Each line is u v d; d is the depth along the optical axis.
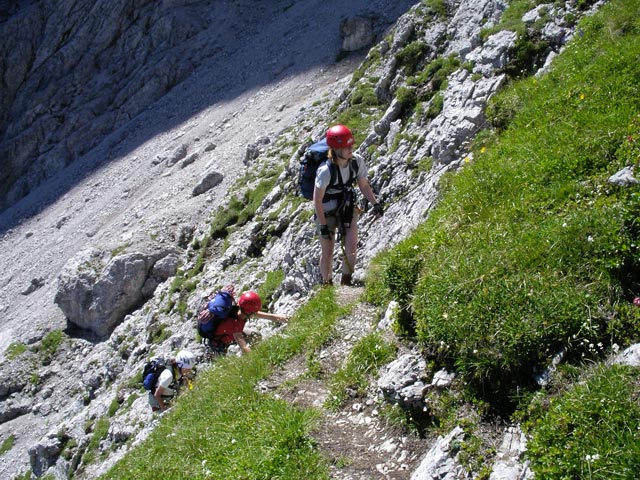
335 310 8.62
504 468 4.85
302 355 8.09
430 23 18.42
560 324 5.36
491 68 11.95
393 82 18.58
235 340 11.36
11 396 26.88
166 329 21.47
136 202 32.56
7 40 55.00
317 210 8.76
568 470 4.33
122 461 8.79
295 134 25.89
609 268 5.56
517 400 5.33
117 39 52.19
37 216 39.84
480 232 6.88
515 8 12.78
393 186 13.48
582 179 6.79
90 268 27.30
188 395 9.20
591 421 4.50
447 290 6.30
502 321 5.64
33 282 33.72
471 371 5.73
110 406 20.28
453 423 5.61
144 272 26.44
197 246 24.67
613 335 5.19
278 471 6.03
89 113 48.09
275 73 35.06
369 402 6.58
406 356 6.49
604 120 7.38
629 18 9.40
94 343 26.97
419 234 7.94
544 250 6.01
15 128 50.91
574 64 9.39
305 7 40.75
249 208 23.39
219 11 48.47
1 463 24.20
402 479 5.60
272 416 6.69
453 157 11.38
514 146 8.20
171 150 35.28
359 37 30.78
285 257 17.89
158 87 45.41
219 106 36.34
